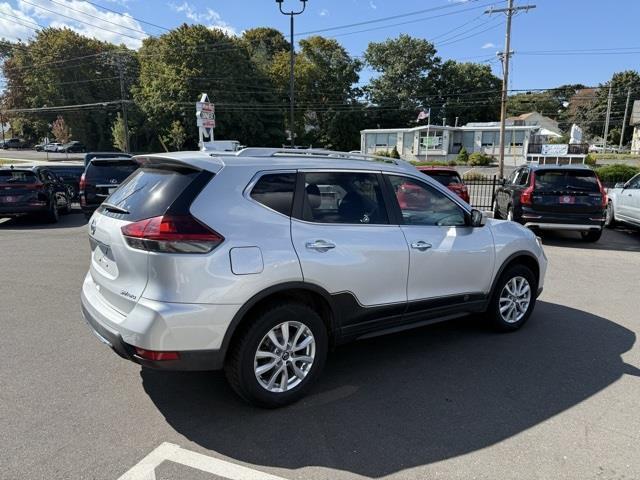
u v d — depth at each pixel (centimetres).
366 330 369
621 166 2691
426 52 7150
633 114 6322
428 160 5459
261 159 329
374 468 265
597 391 357
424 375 383
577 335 474
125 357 297
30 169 1178
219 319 291
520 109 10231
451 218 427
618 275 730
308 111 6769
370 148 6047
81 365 390
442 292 412
